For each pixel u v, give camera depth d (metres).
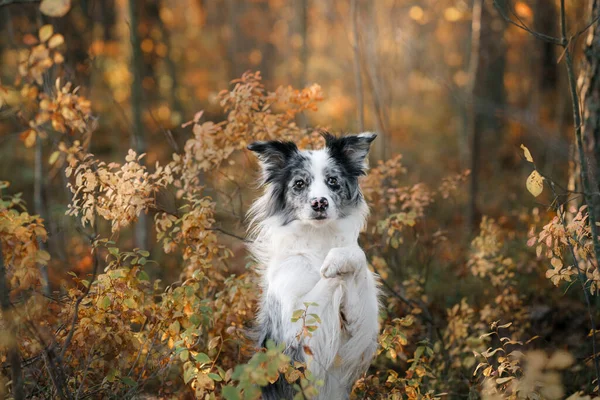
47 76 5.54
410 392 4.20
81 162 5.13
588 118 5.53
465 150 14.14
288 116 5.77
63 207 7.77
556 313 6.27
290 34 21.52
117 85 14.41
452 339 5.39
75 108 4.20
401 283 6.28
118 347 4.19
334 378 4.59
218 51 20.42
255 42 21.33
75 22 8.70
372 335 4.48
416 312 5.62
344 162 5.00
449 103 19.22
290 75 20.50
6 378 4.08
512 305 5.80
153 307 4.39
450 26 18.95
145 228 8.23
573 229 4.08
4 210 3.87
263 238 5.04
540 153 12.35
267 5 21.53
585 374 5.12
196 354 3.76
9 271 3.64
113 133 13.62
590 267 4.27
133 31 9.04
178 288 4.23
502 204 10.36
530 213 8.59
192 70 19.14
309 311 4.28
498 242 6.51
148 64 13.95
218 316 4.82
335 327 4.29
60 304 4.27
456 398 5.22
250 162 5.93
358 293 4.29
